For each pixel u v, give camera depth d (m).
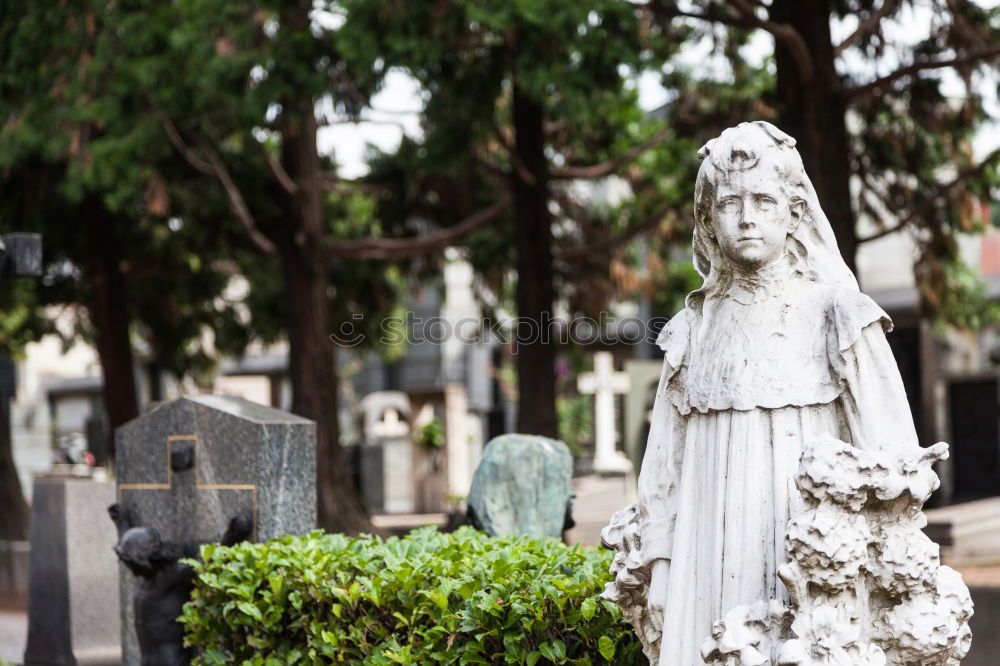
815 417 3.59
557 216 18.39
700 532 3.68
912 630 3.41
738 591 3.53
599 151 17.44
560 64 11.27
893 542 3.41
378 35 11.54
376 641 5.49
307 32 12.61
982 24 12.34
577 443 28.05
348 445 29.06
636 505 3.96
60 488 9.72
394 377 36.53
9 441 20.58
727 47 14.91
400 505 27.62
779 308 3.70
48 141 13.44
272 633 6.04
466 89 12.50
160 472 7.79
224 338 20.56
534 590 4.93
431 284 19.41
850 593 3.37
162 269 18.56
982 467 19.11
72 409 36.03
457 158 13.74
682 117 15.73
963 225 13.20
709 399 3.69
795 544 3.31
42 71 13.46
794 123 10.77
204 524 7.53
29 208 15.33
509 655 4.87
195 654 7.10
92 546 9.76
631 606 3.95
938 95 12.78
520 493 7.93
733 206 3.65
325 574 5.78
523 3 10.57
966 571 14.40
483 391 34.91
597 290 18.19
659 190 17.50
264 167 15.41
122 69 13.12
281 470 7.36
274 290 19.86
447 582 5.16
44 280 18.36
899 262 21.98
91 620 9.70
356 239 18.84
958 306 15.56
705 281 3.86
